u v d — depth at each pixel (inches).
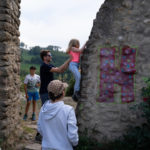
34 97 258.1
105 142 159.9
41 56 183.8
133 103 158.9
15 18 184.5
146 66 157.5
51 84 97.3
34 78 254.7
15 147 169.6
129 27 160.2
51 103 96.8
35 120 259.4
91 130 164.4
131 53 159.9
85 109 167.0
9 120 170.6
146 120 155.9
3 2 161.0
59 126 92.4
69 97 409.4
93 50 166.4
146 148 142.6
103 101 163.5
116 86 161.8
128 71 159.5
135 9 159.3
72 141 91.0
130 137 148.9
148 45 157.2
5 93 161.8
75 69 163.6
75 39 164.1
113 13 163.6
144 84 157.1
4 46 161.3
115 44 162.2
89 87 166.7
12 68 176.4
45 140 94.1
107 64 163.5
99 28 166.4
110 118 161.8
